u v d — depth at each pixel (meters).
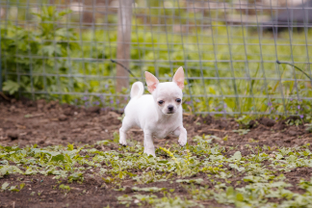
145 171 4.37
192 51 11.05
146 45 12.20
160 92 4.56
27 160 4.75
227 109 7.71
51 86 8.97
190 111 7.71
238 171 4.20
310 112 6.98
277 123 6.92
